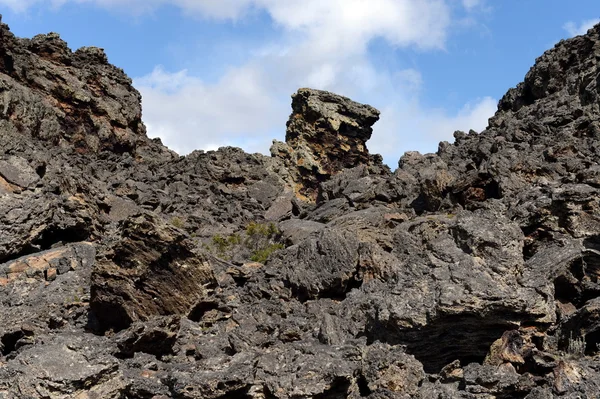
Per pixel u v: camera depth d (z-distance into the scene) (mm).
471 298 22734
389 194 41500
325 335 24078
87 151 56719
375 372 21766
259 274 30875
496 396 20766
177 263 26875
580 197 29219
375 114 90500
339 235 29641
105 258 26172
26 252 32438
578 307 26172
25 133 49312
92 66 62062
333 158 88062
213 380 20766
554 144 39188
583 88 47250
